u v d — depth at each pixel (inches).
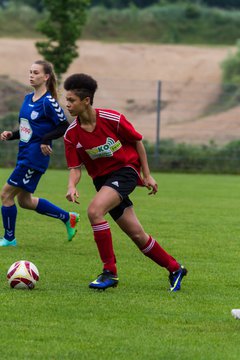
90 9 4938.5
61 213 933.8
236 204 1449.3
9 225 904.3
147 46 4178.2
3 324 536.7
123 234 1032.8
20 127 887.1
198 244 952.3
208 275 750.5
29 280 650.2
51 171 2230.6
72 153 661.3
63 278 713.6
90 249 896.3
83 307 590.2
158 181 1993.1
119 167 655.8
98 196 644.1
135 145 661.3
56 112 860.6
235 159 2422.5
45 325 536.4
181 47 4234.7
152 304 608.1
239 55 3956.7
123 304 604.4
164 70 3919.8
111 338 508.7
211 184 1935.3
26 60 3801.7
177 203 1440.7
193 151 2429.9
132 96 3289.9
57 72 2412.6
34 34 4291.3
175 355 475.8
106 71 3853.3
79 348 485.1
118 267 783.1
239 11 5428.2
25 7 4709.6
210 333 528.1
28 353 472.7
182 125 3006.9
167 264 668.7
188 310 591.5
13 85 2817.4
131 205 661.9
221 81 3794.3
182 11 4798.2
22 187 888.3
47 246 912.9
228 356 476.7
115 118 644.1
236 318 561.6
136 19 4633.4
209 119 3043.8
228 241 983.0
